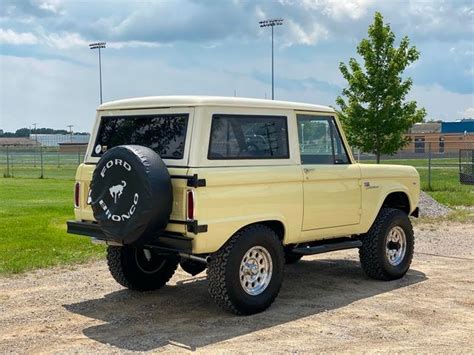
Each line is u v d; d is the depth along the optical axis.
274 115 6.78
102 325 6.26
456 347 5.49
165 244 6.15
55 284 8.05
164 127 6.38
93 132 7.10
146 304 7.05
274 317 6.43
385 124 20.28
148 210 5.86
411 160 49.59
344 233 7.61
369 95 20.36
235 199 6.20
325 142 7.39
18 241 10.77
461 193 21.16
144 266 7.52
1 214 15.26
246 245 6.30
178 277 8.39
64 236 11.30
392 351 5.38
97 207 6.23
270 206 6.55
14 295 7.49
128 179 5.97
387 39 20.31
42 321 6.41
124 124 6.79
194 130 6.09
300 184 6.90
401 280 8.19
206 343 5.63
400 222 8.20
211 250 6.05
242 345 5.56
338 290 7.64
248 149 6.47
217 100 6.26
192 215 5.90
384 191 8.07
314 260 9.59
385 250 8.03
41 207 17.17
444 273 8.62
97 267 9.09
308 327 6.10
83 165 7.03
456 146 58.69
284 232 6.81
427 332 5.93
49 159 66.25
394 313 6.59
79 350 5.49
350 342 5.63
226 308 6.36
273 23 36.06
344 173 7.44
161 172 5.96
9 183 29.78
